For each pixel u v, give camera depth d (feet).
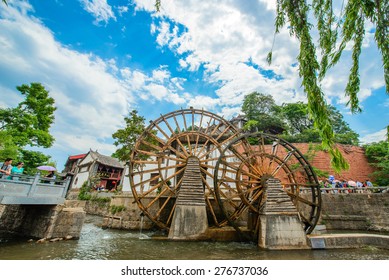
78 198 82.89
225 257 26.30
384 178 58.49
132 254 26.76
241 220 48.08
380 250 30.09
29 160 50.52
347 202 50.01
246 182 38.34
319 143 72.79
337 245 31.42
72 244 30.04
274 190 34.94
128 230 46.19
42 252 25.40
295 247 30.96
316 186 39.27
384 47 12.25
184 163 44.21
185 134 46.24
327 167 66.80
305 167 41.09
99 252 26.91
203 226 35.81
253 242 35.55
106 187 99.09
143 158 59.77
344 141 82.89
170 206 49.26
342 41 13.80
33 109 52.37
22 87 51.49
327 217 49.85
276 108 94.79
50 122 54.95
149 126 46.06
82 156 117.19
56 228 31.55
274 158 40.96
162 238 37.01
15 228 36.60
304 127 92.22
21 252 25.08
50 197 31.19
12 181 27.22
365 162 65.98
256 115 93.15
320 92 14.38
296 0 15.49
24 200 27.91
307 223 37.96
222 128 76.33
